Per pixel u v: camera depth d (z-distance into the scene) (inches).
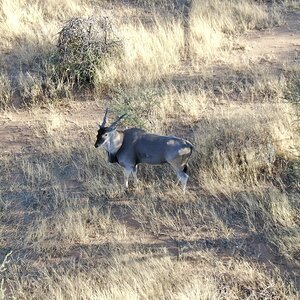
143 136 1663.4
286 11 2719.0
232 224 1578.5
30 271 1464.1
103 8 2800.2
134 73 2224.4
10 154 1903.3
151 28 2571.4
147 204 1663.4
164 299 1332.4
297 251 1461.6
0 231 1594.5
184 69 2300.7
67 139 1952.5
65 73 2226.9
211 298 1321.4
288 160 1760.6
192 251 1494.8
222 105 2074.3
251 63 2325.3
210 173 1737.2
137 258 1470.2
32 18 2657.5
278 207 1576.0
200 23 2527.1
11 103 2158.0
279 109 1953.7
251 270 1409.9
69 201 1690.5
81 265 1461.6
